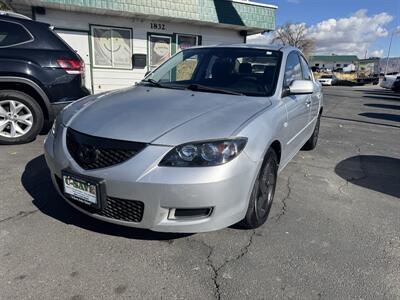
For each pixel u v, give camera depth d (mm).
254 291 2305
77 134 2666
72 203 2748
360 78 49875
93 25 10695
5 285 2215
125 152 2428
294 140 4004
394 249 2914
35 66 4926
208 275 2434
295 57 4398
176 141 2420
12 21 4910
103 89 11375
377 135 8031
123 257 2566
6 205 3238
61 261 2479
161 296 2213
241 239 2900
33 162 4383
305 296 2283
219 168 2404
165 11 10711
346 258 2738
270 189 3205
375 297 2307
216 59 3959
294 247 2842
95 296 2176
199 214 2516
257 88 3500
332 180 4547
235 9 12016
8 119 5023
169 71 4094
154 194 2371
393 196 4121
